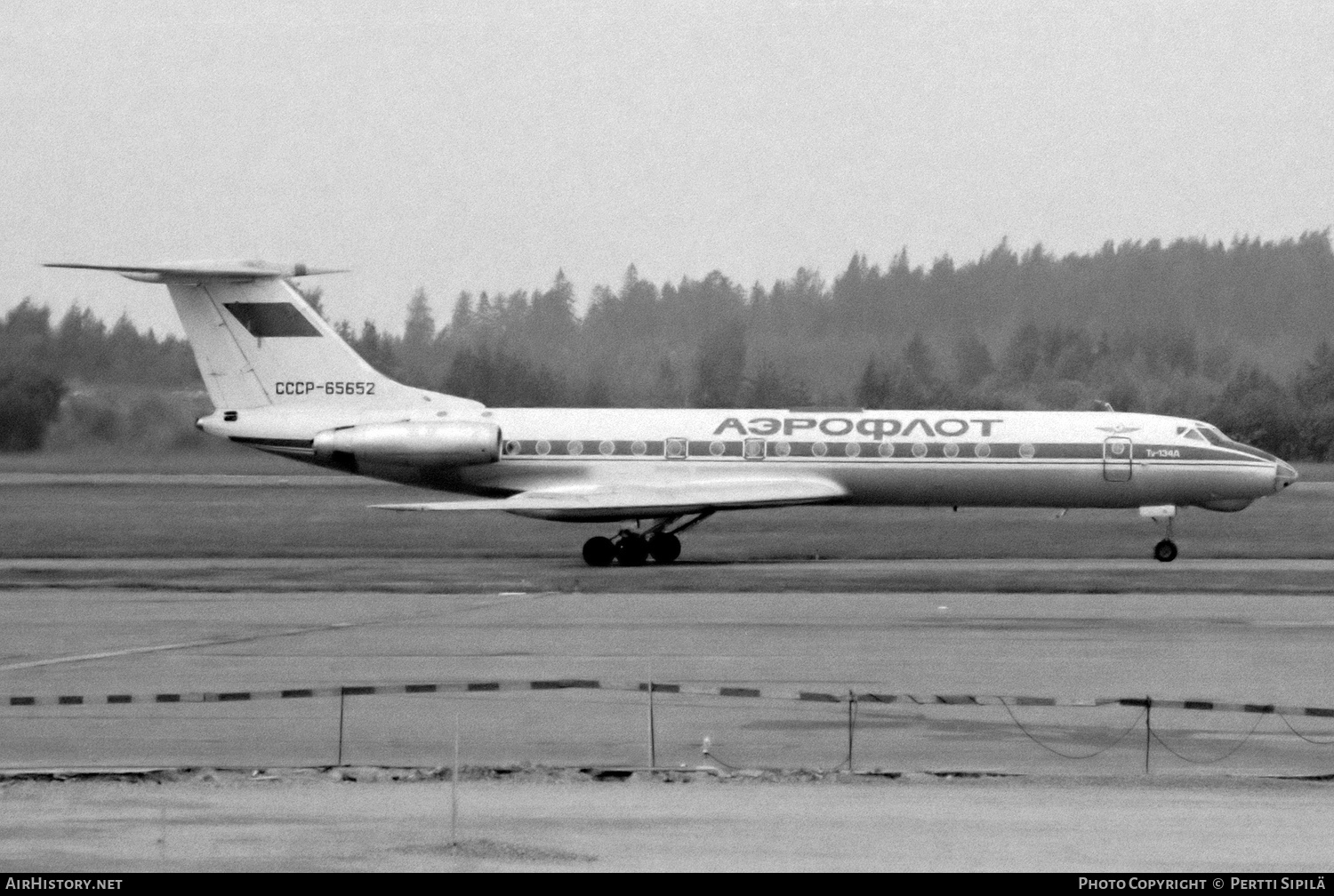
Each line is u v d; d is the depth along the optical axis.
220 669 91.94
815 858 54.91
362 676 89.69
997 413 165.88
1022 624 109.69
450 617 114.75
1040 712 79.69
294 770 67.69
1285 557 170.38
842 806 61.91
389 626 110.00
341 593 131.12
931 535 198.25
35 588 135.25
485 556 174.88
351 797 63.12
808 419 164.62
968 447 162.62
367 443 162.25
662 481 163.38
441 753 71.56
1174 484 161.88
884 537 195.88
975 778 66.75
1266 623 109.88
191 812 60.66
